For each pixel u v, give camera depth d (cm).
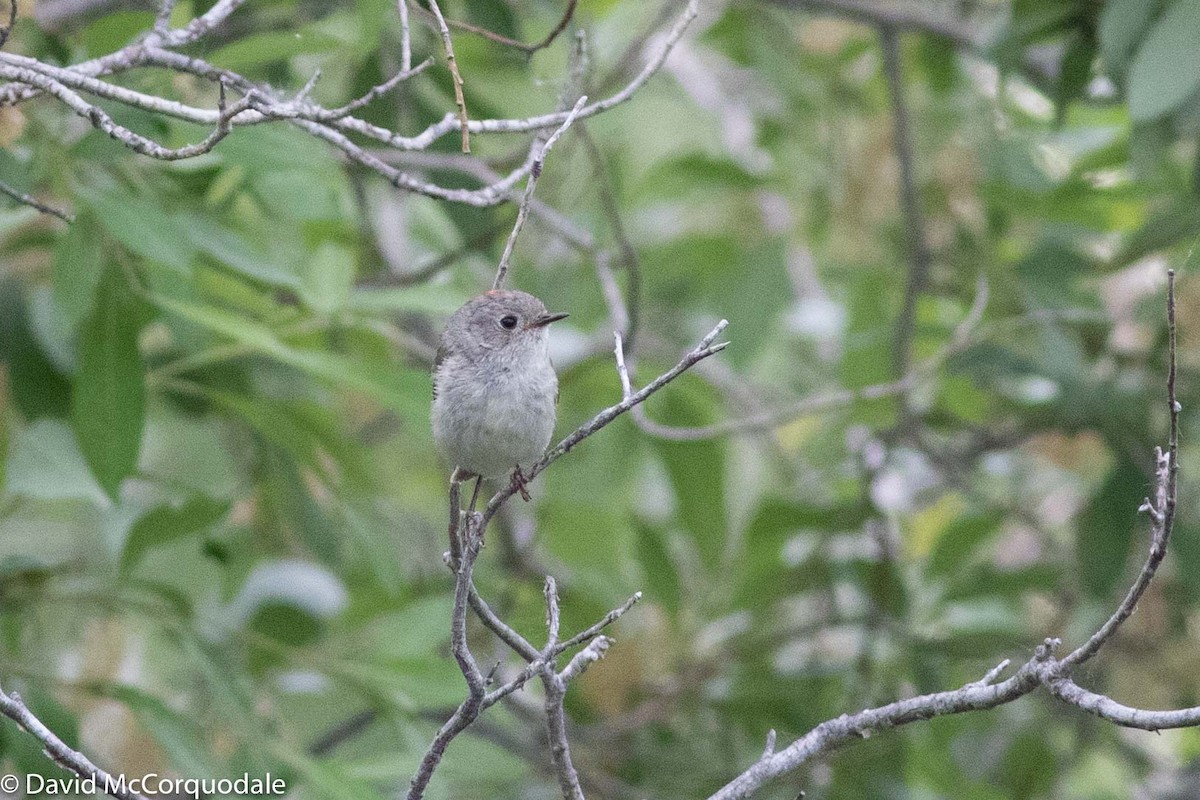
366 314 1100
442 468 1412
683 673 1260
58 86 673
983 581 1268
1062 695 571
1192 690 1227
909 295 1314
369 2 863
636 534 1288
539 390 841
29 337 1113
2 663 977
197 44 938
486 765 1077
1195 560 1207
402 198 1402
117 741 1176
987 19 1339
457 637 613
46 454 1047
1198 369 1264
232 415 1224
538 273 1471
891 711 627
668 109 1716
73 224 937
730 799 639
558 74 1269
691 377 1369
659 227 1662
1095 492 1270
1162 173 1294
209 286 1105
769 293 1438
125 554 1044
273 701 1173
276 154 925
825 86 1498
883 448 1341
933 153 1397
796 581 1302
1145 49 906
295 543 1305
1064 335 1302
